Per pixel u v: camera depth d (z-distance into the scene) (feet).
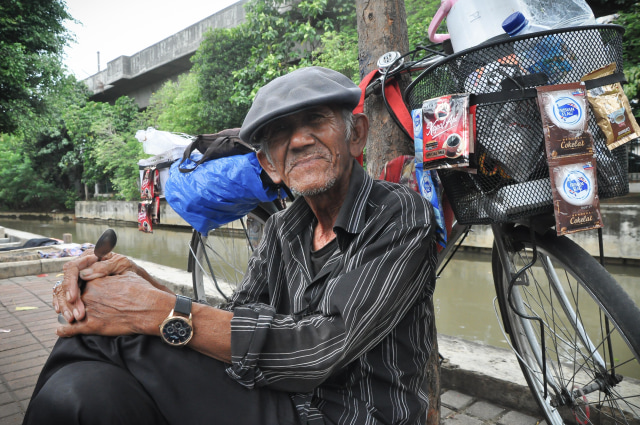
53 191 81.71
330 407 3.43
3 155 84.28
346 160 3.56
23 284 16.99
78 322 3.39
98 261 3.62
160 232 47.62
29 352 9.93
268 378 3.20
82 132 64.64
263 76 32.86
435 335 5.26
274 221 4.29
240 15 49.85
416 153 4.17
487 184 3.75
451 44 4.62
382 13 5.33
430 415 5.22
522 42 3.51
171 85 51.80
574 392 5.17
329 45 29.04
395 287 3.12
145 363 3.18
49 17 40.63
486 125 3.62
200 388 3.18
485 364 7.52
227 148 6.26
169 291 4.09
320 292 3.55
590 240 21.95
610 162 3.66
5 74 35.94
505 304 5.60
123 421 2.88
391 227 3.32
